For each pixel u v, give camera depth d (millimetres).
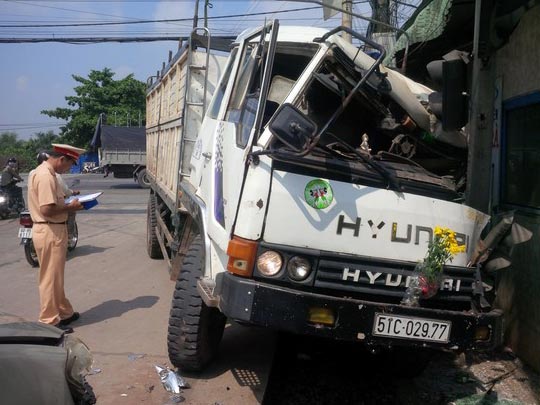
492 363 5207
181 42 7297
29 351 2637
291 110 3158
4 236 12211
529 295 5113
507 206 5625
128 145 28625
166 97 8422
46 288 5543
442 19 4883
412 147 4016
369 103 3842
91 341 5309
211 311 4246
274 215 3289
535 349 4988
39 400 2547
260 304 3176
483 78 4441
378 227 3404
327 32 3723
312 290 3328
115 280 7758
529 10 5094
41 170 5477
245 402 4047
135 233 12125
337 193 3365
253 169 3326
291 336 5617
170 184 7410
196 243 4367
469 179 4180
